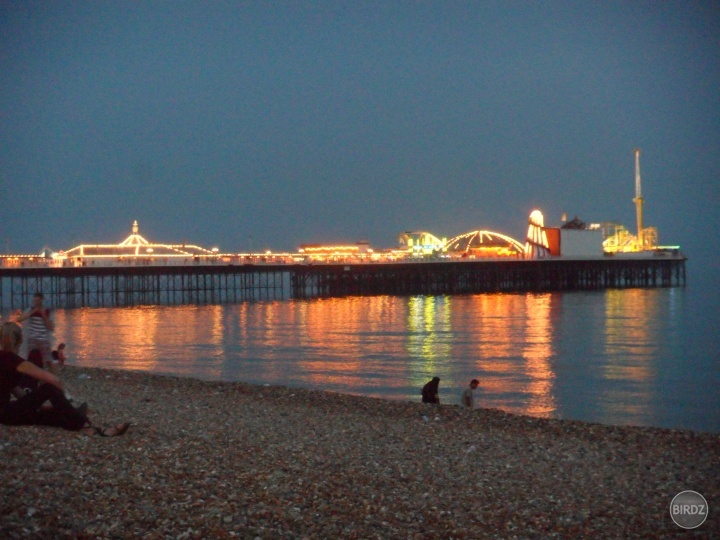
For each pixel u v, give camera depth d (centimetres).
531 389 3422
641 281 15862
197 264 11450
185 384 2544
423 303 10750
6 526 816
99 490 981
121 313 9019
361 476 1237
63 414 1256
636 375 3872
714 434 1800
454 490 1203
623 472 1395
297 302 11319
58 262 10919
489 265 13938
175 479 1081
